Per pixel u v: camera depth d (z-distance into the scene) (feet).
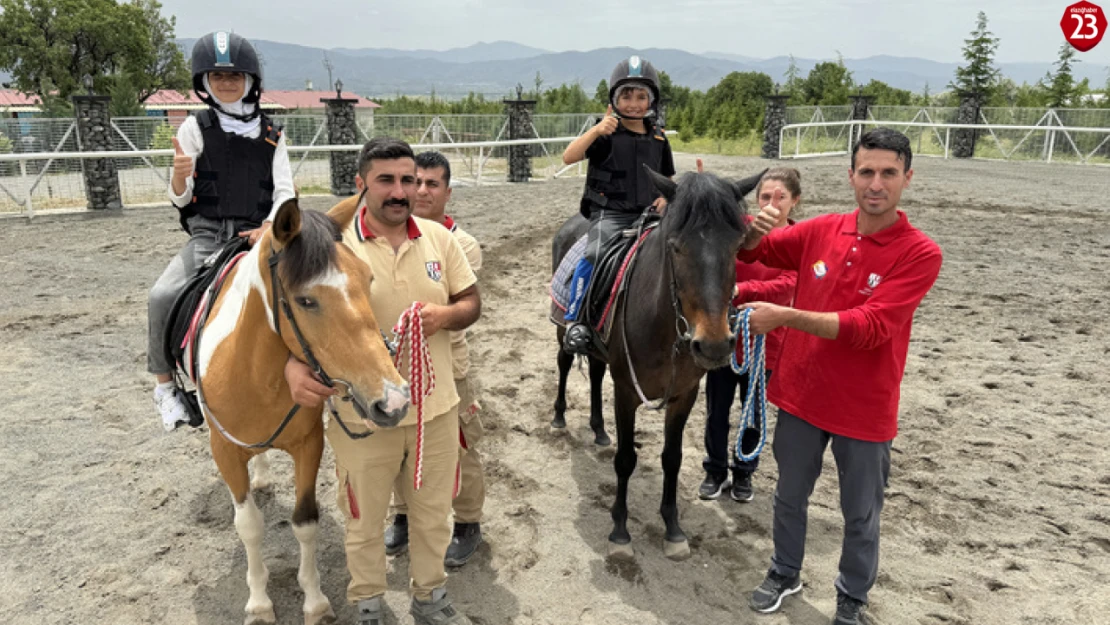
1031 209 40.37
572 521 12.29
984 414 16.22
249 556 9.33
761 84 143.84
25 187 37.37
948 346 20.35
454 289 9.02
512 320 23.39
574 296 12.10
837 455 9.07
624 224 12.51
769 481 13.71
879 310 8.21
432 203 10.69
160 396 10.30
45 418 15.48
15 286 25.20
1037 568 10.96
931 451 14.65
